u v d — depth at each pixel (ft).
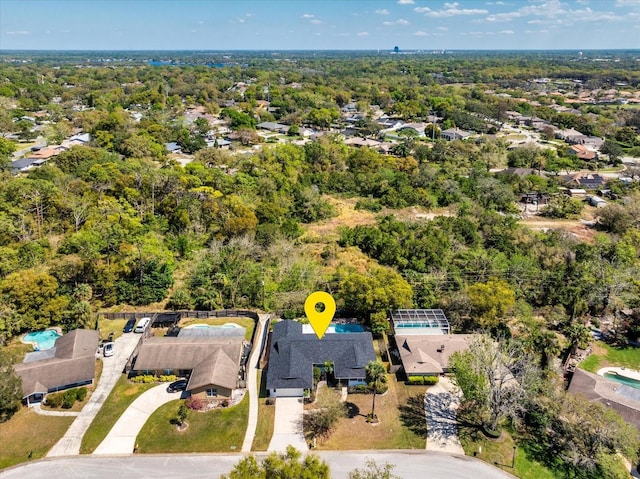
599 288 216.74
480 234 295.89
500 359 154.81
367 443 143.23
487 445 143.64
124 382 167.32
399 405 159.63
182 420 147.84
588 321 215.31
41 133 489.67
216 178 338.95
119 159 393.50
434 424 151.43
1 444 139.64
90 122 542.57
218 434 144.97
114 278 215.51
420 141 565.94
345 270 238.48
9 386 144.66
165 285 221.66
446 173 409.90
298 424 149.79
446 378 173.47
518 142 564.71
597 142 565.94
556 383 163.94
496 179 386.93
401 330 192.75
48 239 249.75
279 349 173.68
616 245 262.47
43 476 129.70
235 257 239.91
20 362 167.02
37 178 312.09
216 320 208.85
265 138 561.84
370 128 582.35
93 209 269.03
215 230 274.77
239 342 177.88
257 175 368.68
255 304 219.20
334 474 131.75
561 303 219.20
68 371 162.40
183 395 161.38
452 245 272.10
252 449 139.85
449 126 618.85
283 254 251.39
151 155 440.45
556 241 274.77
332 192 388.16
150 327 198.80
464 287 221.46
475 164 443.32
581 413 138.92
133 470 132.05
